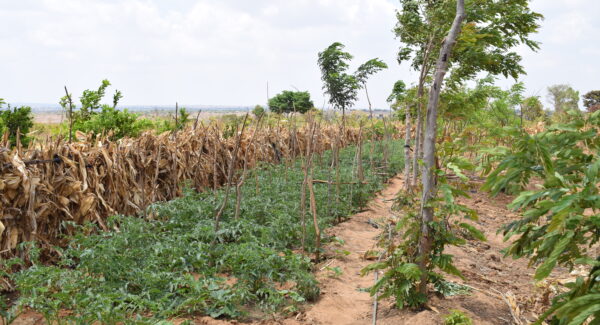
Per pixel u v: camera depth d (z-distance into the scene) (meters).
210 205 6.59
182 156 8.02
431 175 3.72
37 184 5.03
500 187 2.54
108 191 6.21
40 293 3.74
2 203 4.58
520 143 2.49
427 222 3.72
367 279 5.07
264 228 5.49
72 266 5.09
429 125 3.76
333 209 7.81
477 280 5.12
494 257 6.21
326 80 13.95
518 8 6.56
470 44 4.08
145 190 6.97
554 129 2.50
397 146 18.34
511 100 12.31
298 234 6.10
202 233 5.23
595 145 2.48
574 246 2.20
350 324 3.83
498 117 11.91
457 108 8.30
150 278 3.95
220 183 9.52
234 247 4.62
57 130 9.38
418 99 7.84
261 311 4.10
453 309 3.88
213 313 3.87
